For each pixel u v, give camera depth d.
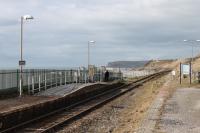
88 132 24.55
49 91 48.44
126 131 22.77
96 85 55.75
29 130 24.30
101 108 38.66
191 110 31.88
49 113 31.80
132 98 50.56
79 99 44.81
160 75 129.50
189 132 21.42
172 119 26.47
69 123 28.00
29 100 38.56
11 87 45.97
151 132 20.98
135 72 132.38
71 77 64.75
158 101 39.53
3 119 24.12
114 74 95.81
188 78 79.81
